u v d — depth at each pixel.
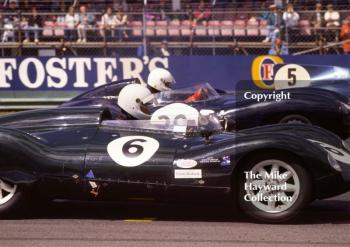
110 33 56.59
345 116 34.09
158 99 30.02
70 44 56.44
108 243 18.12
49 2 58.25
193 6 58.75
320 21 56.56
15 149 20.80
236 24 57.53
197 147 20.48
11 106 53.41
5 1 57.50
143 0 57.97
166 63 52.88
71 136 21.52
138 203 23.80
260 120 32.66
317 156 19.81
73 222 20.86
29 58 53.12
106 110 22.72
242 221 20.75
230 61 52.34
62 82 53.19
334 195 20.34
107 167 20.50
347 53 55.25
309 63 52.00
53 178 20.75
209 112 21.59
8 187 21.16
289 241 18.12
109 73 53.09
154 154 20.50
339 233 19.05
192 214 21.94
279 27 55.97
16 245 18.00
